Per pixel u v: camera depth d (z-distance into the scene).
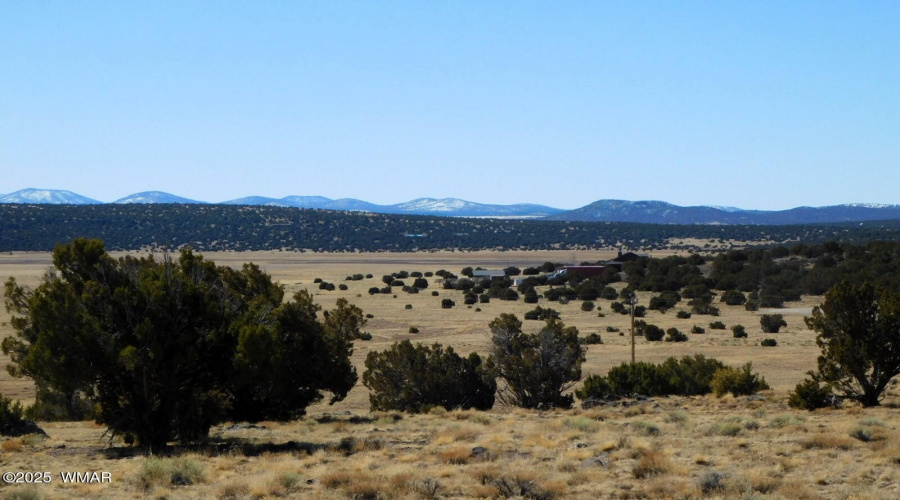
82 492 17.59
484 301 118.06
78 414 37.28
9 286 24.62
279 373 26.91
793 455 20.53
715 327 85.62
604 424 27.45
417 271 186.00
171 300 24.61
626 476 18.36
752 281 116.12
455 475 18.52
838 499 15.71
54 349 23.09
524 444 23.12
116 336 23.91
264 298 32.56
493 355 42.28
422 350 39.75
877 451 20.02
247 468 20.47
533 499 16.31
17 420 29.02
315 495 16.78
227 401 26.94
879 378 32.34
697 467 19.22
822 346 33.66
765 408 33.31
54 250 25.16
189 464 19.44
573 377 39.97
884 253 113.69
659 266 134.50
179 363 23.95
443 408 35.62
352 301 118.44
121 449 24.38
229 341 25.30
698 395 40.84
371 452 22.31
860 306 32.56
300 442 24.95
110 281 25.03
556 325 41.72
